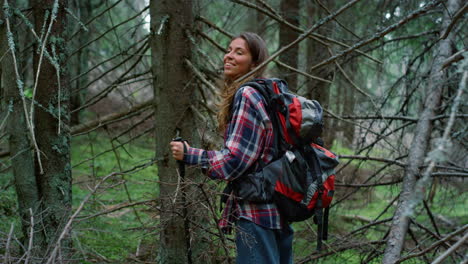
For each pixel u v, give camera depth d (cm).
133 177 665
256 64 220
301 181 192
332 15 196
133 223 441
